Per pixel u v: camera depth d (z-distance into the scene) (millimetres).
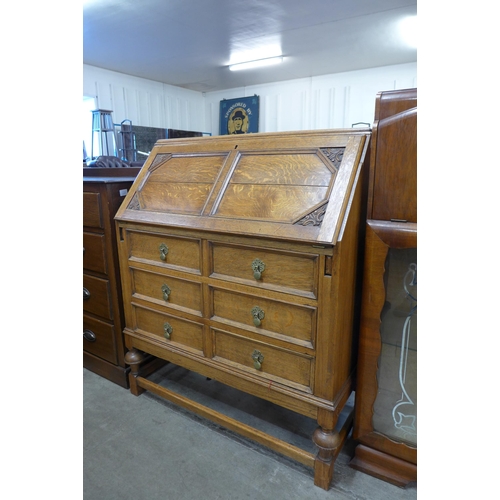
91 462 1411
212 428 1604
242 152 1414
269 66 4828
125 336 1760
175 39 3727
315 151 1248
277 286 1207
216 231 1270
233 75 5375
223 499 1251
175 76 5371
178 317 1520
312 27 3430
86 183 1759
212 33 3574
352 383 1381
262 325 1277
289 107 5836
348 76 5223
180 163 1582
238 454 1458
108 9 2984
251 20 3240
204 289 1399
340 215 1084
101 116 3717
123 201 1643
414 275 1171
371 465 1348
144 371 1887
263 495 1266
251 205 1264
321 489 1286
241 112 6258
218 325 1391
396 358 1249
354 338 1363
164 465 1397
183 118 6328
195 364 1513
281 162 1296
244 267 1278
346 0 2865
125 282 1678
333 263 1079
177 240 1443
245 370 1358
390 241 1146
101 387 1896
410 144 1086
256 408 1740
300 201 1176
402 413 1269
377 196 1159
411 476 1275
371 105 5133
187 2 2875
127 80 5230
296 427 1609
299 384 1238
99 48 4012
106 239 1758
